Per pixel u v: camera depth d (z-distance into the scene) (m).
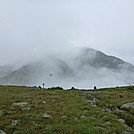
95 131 14.39
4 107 24.25
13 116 18.56
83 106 26.16
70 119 18.47
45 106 25.98
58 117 18.98
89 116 19.83
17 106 25.62
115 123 16.91
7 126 14.95
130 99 34.19
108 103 30.81
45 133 13.82
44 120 17.78
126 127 15.98
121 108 25.20
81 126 15.63
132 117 19.38
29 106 25.81
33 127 15.16
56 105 26.91
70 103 29.41
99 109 24.02
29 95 43.81
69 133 13.99
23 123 16.36
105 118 18.62
